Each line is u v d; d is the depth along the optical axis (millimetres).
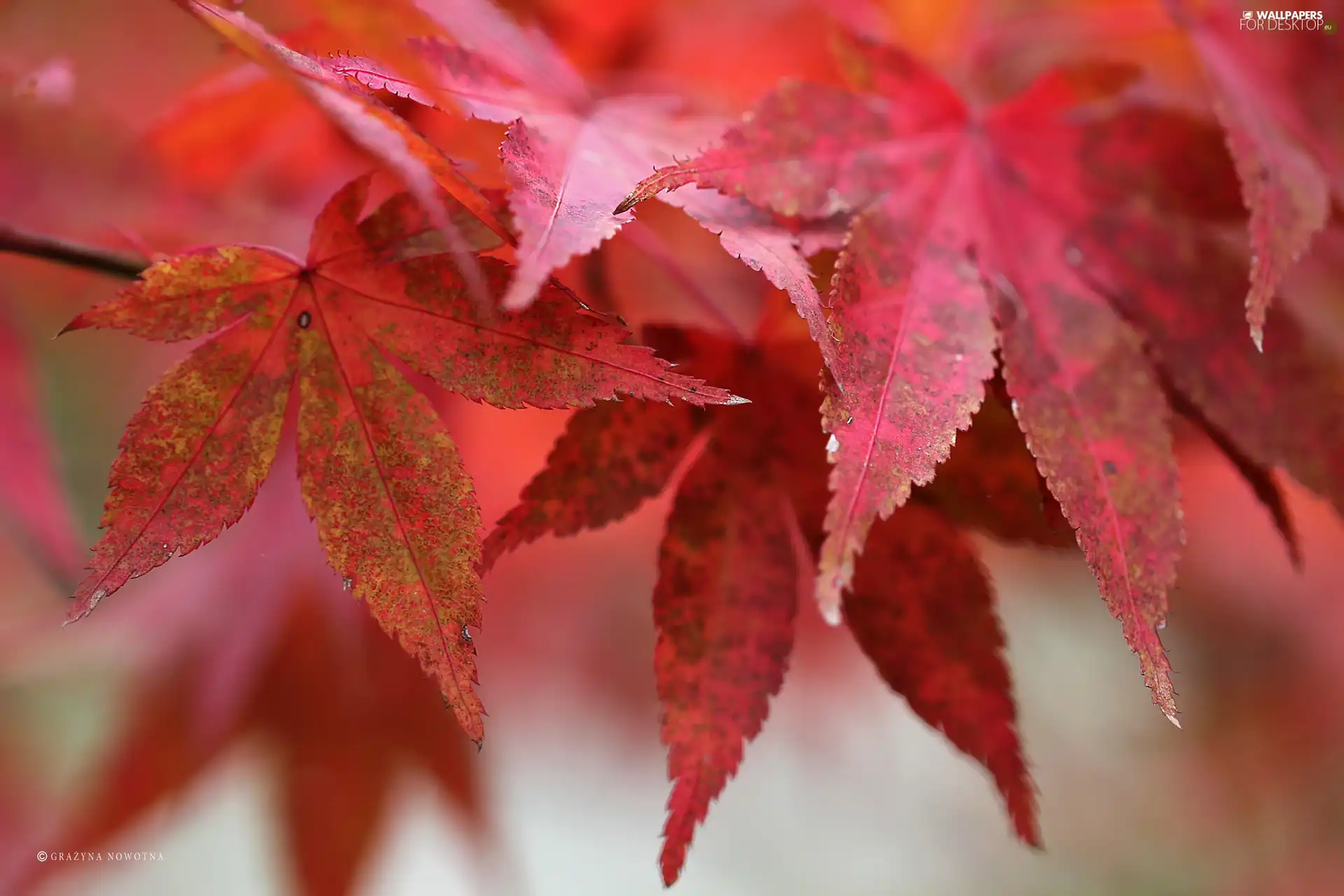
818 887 658
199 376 356
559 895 589
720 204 365
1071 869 667
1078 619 719
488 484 435
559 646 577
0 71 404
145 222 415
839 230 368
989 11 422
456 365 354
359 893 423
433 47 363
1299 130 407
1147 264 380
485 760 435
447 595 353
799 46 420
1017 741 373
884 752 706
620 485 370
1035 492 375
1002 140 380
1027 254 376
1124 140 381
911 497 377
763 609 372
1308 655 603
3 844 480
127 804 418
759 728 369
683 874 658
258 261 357
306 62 353
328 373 357
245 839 594
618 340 351
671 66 421
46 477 423
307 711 424
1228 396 380
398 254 358
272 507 426
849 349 356
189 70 418
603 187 358
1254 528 541
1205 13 409
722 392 348
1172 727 674
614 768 630
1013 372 367
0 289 421
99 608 431
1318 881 621
